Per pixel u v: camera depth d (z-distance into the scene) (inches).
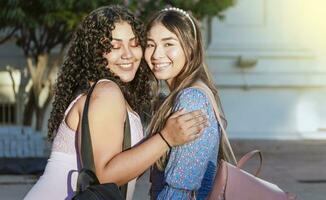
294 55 628.1
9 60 613.6
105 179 108.6
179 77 125.4
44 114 522.0
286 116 631.8
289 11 633.6
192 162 114.9
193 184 115.7
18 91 599.2
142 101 129.8
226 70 628.4
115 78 117.0
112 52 117.5
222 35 629.9
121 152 110.7
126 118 115.5
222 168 114.9
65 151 115.0
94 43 116.3
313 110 632.4
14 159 429.7
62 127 115.9
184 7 414.9
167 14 125.3
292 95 633.0
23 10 397.4
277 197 114.3
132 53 119.5
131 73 120.1
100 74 116.3
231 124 629.3
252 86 625.9
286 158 509.0
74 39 119.8
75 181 113.7
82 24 118.6
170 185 116.7
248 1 630.5
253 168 448.8
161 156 115.2
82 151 109.7
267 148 567.2
